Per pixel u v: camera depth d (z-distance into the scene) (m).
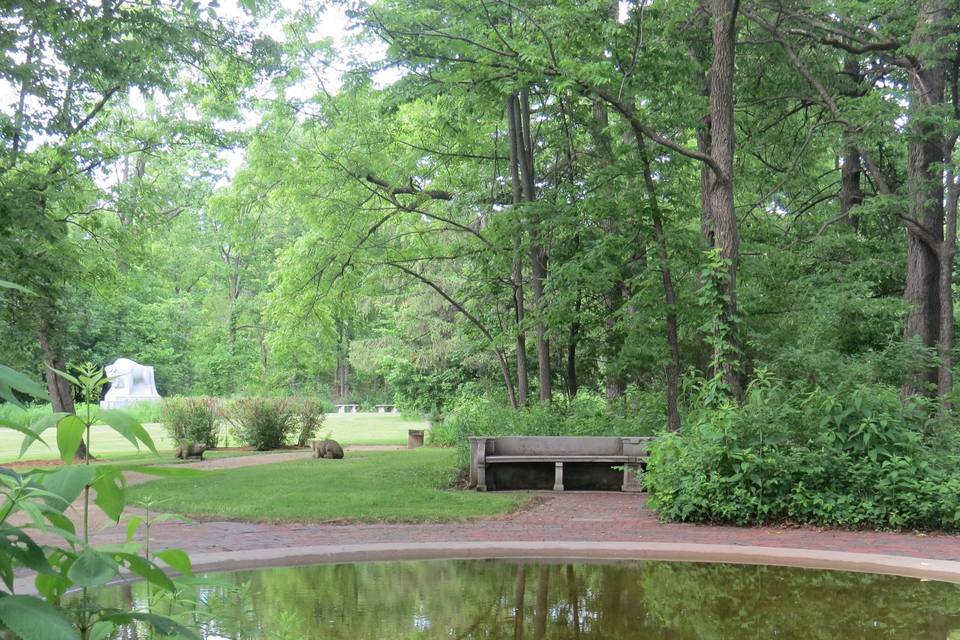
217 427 26.31
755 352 17.52
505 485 15.02
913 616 5.21
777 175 23.22
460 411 21.14
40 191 18.23
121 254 24.97
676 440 11.12
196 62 20.31
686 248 15.97
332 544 8.29
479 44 15.77
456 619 5.02
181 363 58.69
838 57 22.19
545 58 14.50
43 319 19.89
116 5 16.69
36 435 1.51
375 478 15.12
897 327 19.52
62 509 1.65
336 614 5.10
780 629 4.85
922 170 18.88
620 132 17.44
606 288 17.72
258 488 13.69
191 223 56.59
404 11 19.34
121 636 4.34
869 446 10.41
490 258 23.88
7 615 1.35
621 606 5.47
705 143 19.19
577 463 15.08
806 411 10.73
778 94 21.89
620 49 15.37
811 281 19.69
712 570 6.92
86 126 23.84
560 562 7.29
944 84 20.14
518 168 22.41
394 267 26.08
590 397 23.19
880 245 22.00
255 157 23.58
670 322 16.05
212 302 60.16
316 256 24.81
